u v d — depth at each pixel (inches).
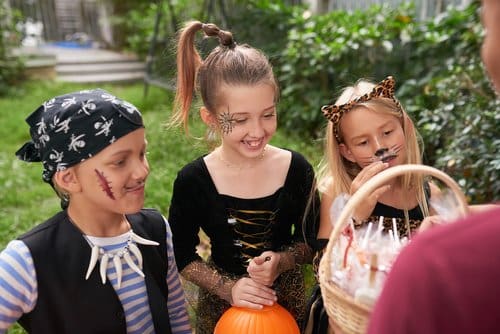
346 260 47.6
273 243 71.7
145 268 56.3
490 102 118.0
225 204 68.9
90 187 49.9
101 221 53.3
